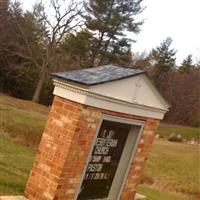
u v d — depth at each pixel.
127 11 47.59
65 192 6.66
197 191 22.91
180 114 69.00
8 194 8.83
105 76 6.86
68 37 47.78
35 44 45.19
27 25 44.69
